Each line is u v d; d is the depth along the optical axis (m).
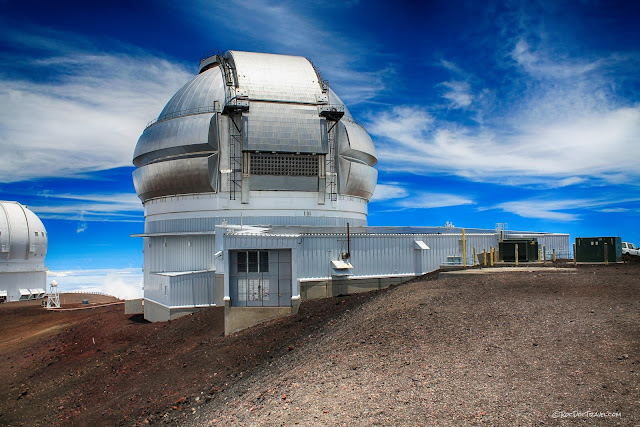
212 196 38.25
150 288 35.38
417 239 31.02
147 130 41.81
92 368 23.48
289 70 40.78
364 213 44.81
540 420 8.75
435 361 12.23
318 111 39.00
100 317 38.88
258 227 33.78
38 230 62.09
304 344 17.64
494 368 11.30
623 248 37.41
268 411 10.95
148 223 41.88
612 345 11.70
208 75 42.69
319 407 10.48
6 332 38.31
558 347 12.04
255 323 23.92
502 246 28.83
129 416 15.67
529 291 17.75
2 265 58.34
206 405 14.29
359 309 19.84
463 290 18.86
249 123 37.25
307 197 38.81
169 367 20.39
